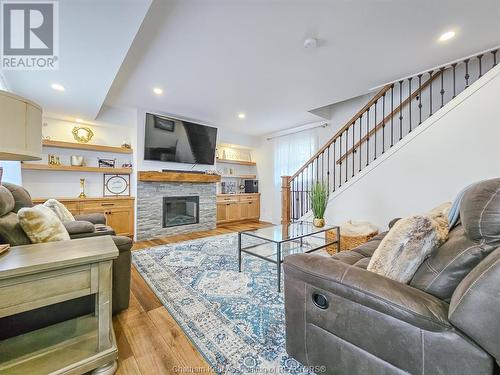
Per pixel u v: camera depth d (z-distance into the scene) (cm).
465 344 74
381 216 299
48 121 377
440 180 253
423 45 227
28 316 134
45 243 134
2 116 93
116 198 385
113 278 171
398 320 85
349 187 331
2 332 127
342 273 102
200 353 133
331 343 105
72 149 390
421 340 81
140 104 382
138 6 152
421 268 102
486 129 226
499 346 68
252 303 186
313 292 112
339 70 274
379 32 206
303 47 226
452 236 104
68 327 140
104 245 131
